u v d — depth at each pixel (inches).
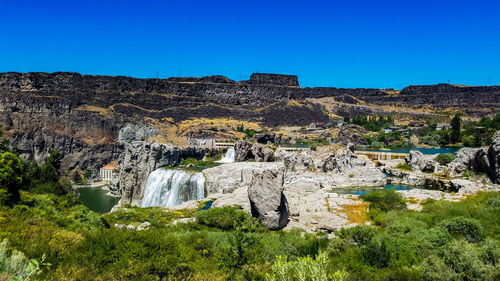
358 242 1482.5
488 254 1230.3
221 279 1016.2
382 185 3563.0
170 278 983.0
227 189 2891.2
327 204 2348.7
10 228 1103.6
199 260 1153.4
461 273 1136.8
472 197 2325.3
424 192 2704.2
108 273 923.4
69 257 965.8
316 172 3727.9
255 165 3801.7
